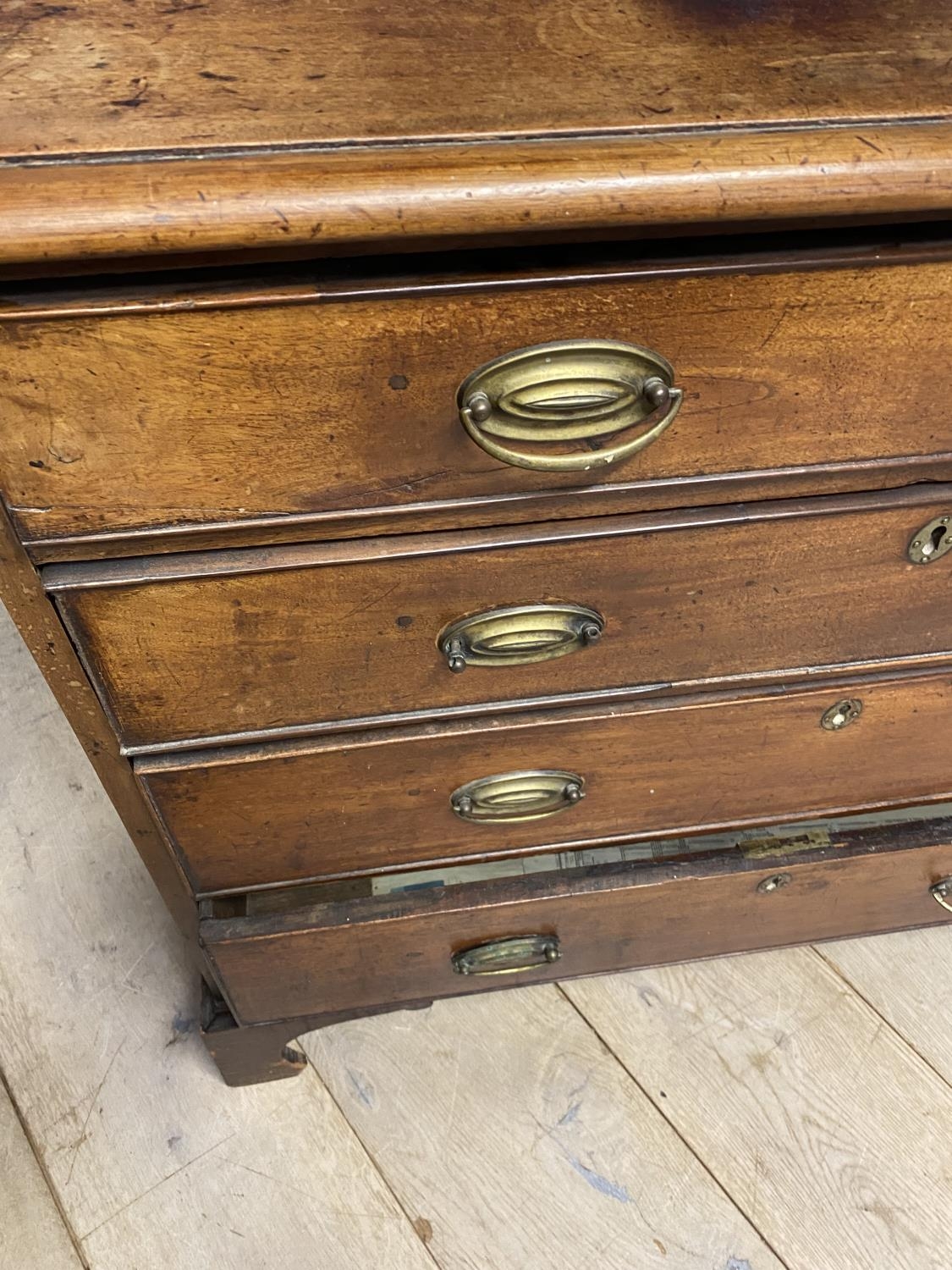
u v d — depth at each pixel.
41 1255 0.92
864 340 0.53
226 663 0.64
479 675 0.69
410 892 0.86
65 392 0.48
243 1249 0.93
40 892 1.15
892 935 1.13
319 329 0.48
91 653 0.61
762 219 0.46
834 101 0.49
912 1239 0.93
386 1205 0.95
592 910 0.89
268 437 0.52
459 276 0.47
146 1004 1.07
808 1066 1.04
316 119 0.47
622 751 0.78
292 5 0.56
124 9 0.56
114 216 0.42
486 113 0.48
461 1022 1.07
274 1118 1.00
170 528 0.55
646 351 0.52
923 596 0.70
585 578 0.64
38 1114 1.00
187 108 0.48
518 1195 0.96
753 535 0.63
